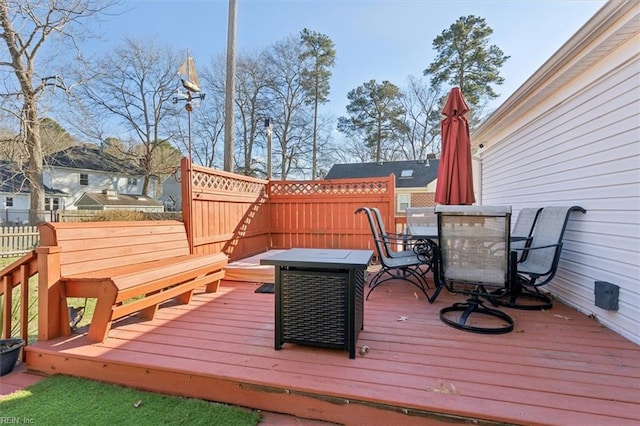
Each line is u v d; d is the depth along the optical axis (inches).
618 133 95.5
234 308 115.4
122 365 75.5
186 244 141.0
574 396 59.4
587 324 98.4
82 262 94.6
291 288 80.1
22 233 340.5
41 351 81.7
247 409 67.1
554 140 134.9
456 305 109.9
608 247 98.8
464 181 143.8
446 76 693.3
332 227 222.7
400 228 238.2
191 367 71.9
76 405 68.2
